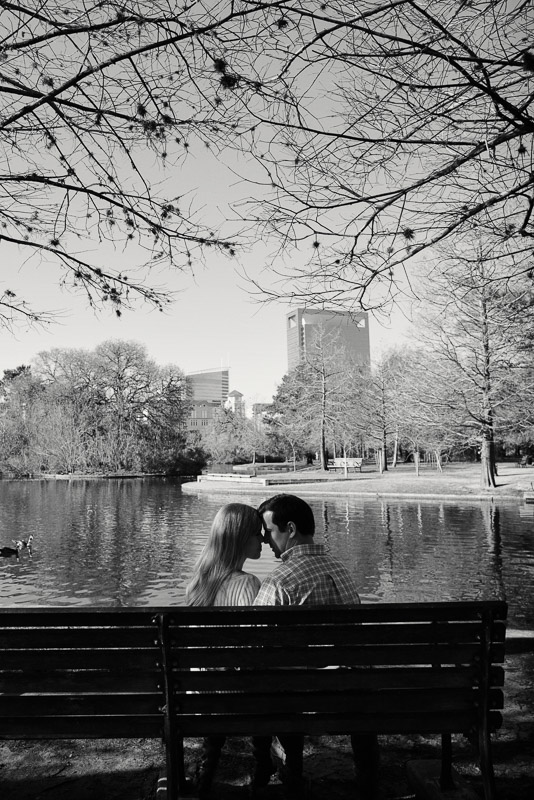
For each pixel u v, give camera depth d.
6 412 74.38
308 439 65.56
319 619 2.58
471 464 72.44
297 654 2.61
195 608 2.53
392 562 15.59
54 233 4.60
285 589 2.82
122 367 75.00
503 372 30.55
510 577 13.50
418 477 44.53
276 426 75.19
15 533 24.12
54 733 2.68
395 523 22.95
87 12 3.27
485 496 29.86
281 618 2.57
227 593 2.94
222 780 3.27
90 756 3.56
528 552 16.27
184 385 77.75
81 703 2.66
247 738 3.81
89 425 73.69
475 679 2.69
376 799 2.91
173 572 16.03
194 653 2.60
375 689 2.66
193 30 3.14
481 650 2.67
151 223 4.35
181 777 3.01
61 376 74.94
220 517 3.06
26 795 3.12
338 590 2.88
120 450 72.31
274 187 4.11
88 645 2.62
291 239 4.39
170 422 75.94
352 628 2.61
